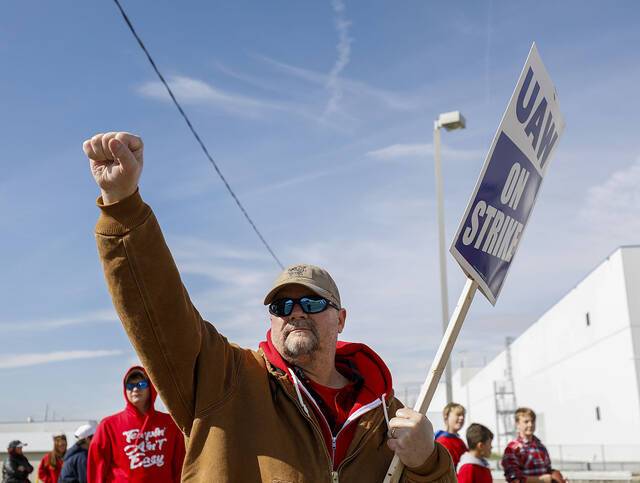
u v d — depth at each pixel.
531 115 3.13
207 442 2.27
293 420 2.41
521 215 3.13
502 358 59.59
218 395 2.32
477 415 73.50
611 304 31.58
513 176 3.04
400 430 2.43
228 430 2.29
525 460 7.44
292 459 2.32
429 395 2.59
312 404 2.49
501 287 2.99
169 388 2.28
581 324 36.34
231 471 2.23
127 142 2.09
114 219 2.13
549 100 3.26
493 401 63.97
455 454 7.41
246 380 2.43
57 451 10.68
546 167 3.32
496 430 61.97
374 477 2.50
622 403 30.34
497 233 2.95
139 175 2.12
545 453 7.56
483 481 6.81
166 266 2.17
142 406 5.63
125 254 2.13
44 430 40.91
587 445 33.91
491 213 2.91
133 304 2.16
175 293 2.18
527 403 50.06
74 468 7.06
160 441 5.57
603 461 29.30
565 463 32.03
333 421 2.56
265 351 2.62
